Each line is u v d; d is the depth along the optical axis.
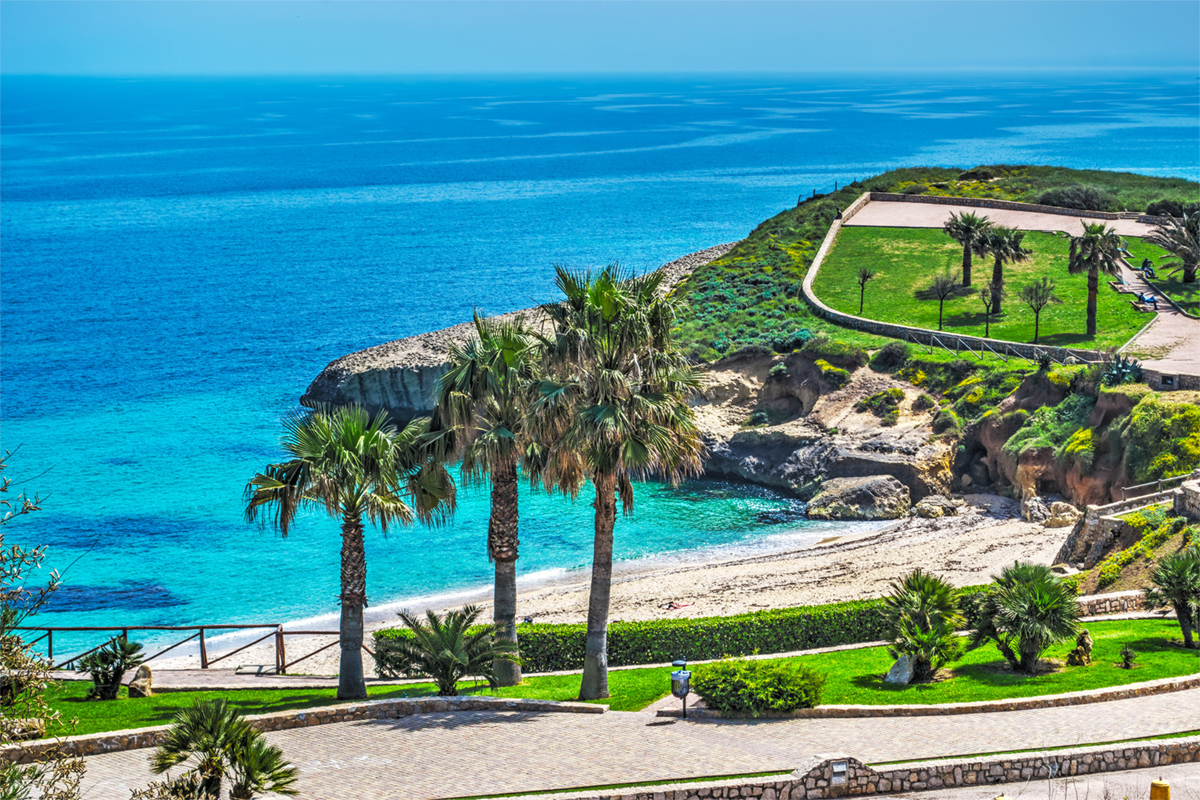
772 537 58.84
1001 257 79.75
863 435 66.44
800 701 26.22
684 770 23.02
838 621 35.59
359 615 29.78
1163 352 66.38
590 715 27.34
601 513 29.20
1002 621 29.03
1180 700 26.25
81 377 99.75
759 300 89.38
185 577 54.91
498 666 32.41
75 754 24.11
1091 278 72.81
